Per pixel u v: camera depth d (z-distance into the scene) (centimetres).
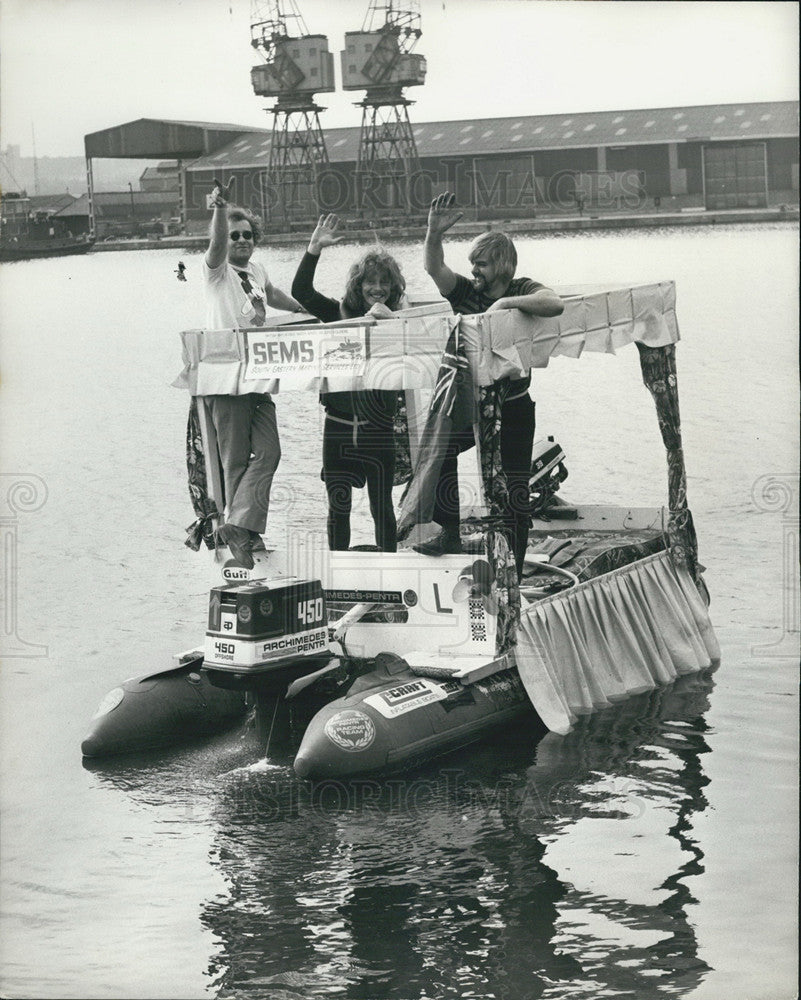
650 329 766
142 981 445
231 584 699
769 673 749
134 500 1147
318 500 1022
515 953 462
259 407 690
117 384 1509
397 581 671
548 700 671
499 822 562
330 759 599
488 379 615
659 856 528
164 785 612
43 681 743
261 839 553
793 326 1385
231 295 685
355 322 634
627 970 446
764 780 600
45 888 514
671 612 774
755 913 483
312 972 451
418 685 638
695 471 1135
